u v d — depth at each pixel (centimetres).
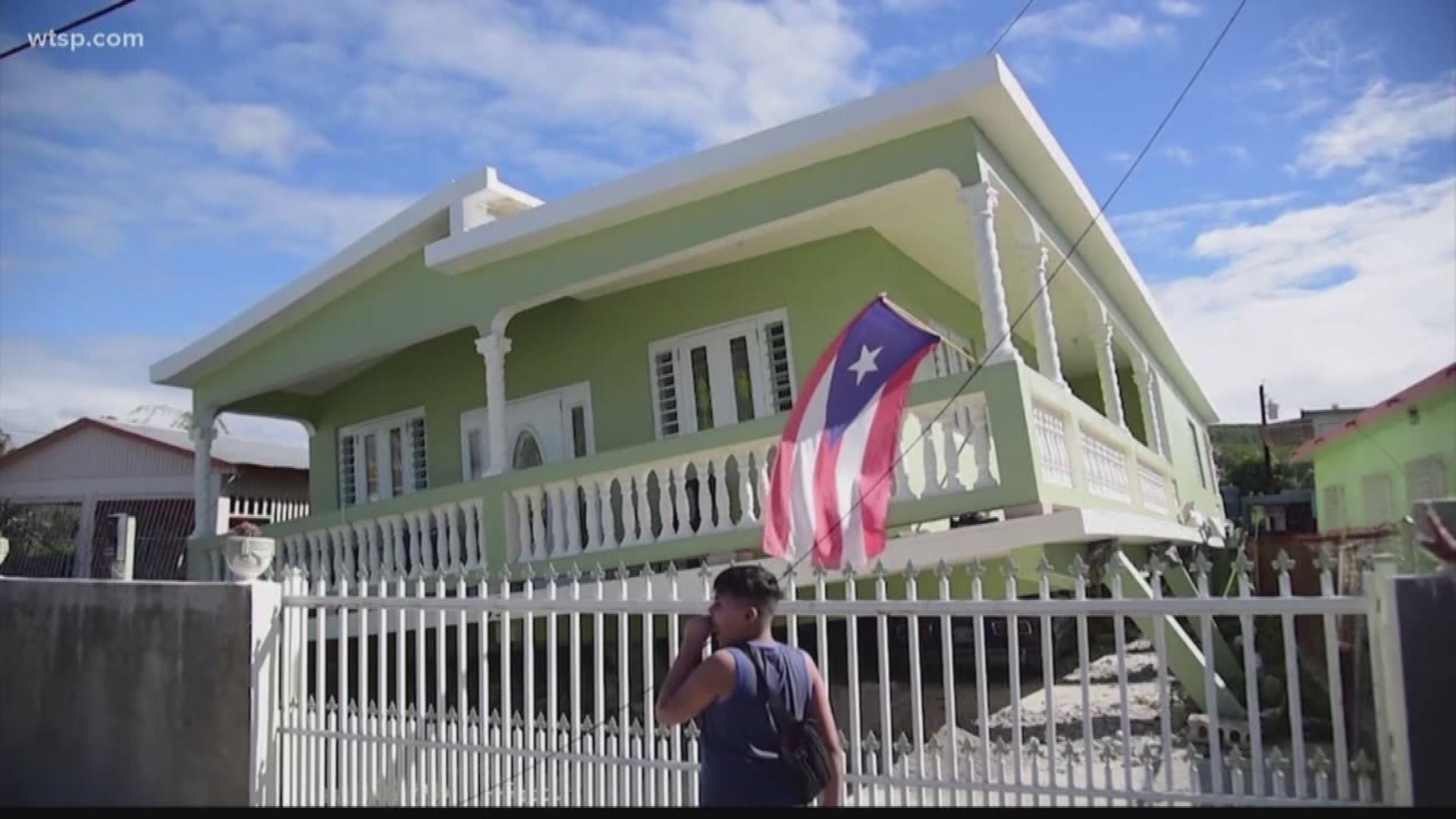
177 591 634
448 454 1348
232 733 606
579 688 527
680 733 500
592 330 1210
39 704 670
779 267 1081
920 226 1018
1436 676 345
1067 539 724
